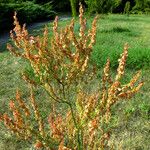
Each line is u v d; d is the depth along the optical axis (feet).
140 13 91.15
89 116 10.85
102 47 41.57
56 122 11.92
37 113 12.09
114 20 73.92
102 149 12.06
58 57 10.96
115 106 25.38
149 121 23.61
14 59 40.19
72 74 11.14
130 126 22.88
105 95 10.97
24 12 71.72
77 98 11.73
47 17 80.69
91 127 10.82
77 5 93.76
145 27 63.87
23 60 39.19
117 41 48.83
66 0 99.30
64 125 12.19
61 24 66.08
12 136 22.16
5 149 20.95
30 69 33.17
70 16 87.15
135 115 24.53
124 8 89.30
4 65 38.09
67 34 11.32
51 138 11.79
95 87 28.91
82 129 11.98
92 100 10.75
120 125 22.76
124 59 10.26
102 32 57.00
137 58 35.60
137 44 45.96
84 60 11.05
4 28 65.62
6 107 26.78
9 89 30.50
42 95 28.55
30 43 10.59
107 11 84.94
